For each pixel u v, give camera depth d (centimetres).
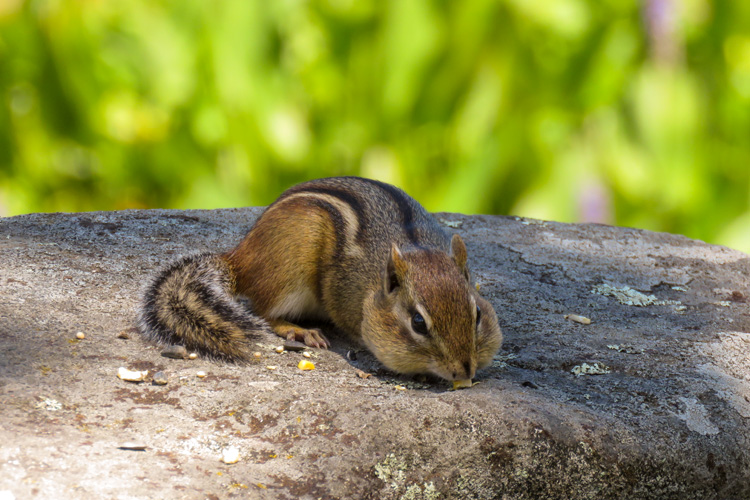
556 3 1466
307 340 871
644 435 696
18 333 763
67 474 558
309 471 623
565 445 672
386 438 659
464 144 1577
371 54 1590
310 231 909
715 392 768
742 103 1636
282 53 1599
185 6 1538
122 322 827
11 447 575
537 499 668
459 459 655
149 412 665
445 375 742
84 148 1661
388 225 925
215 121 1579
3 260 950
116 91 1591
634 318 963
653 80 1538
